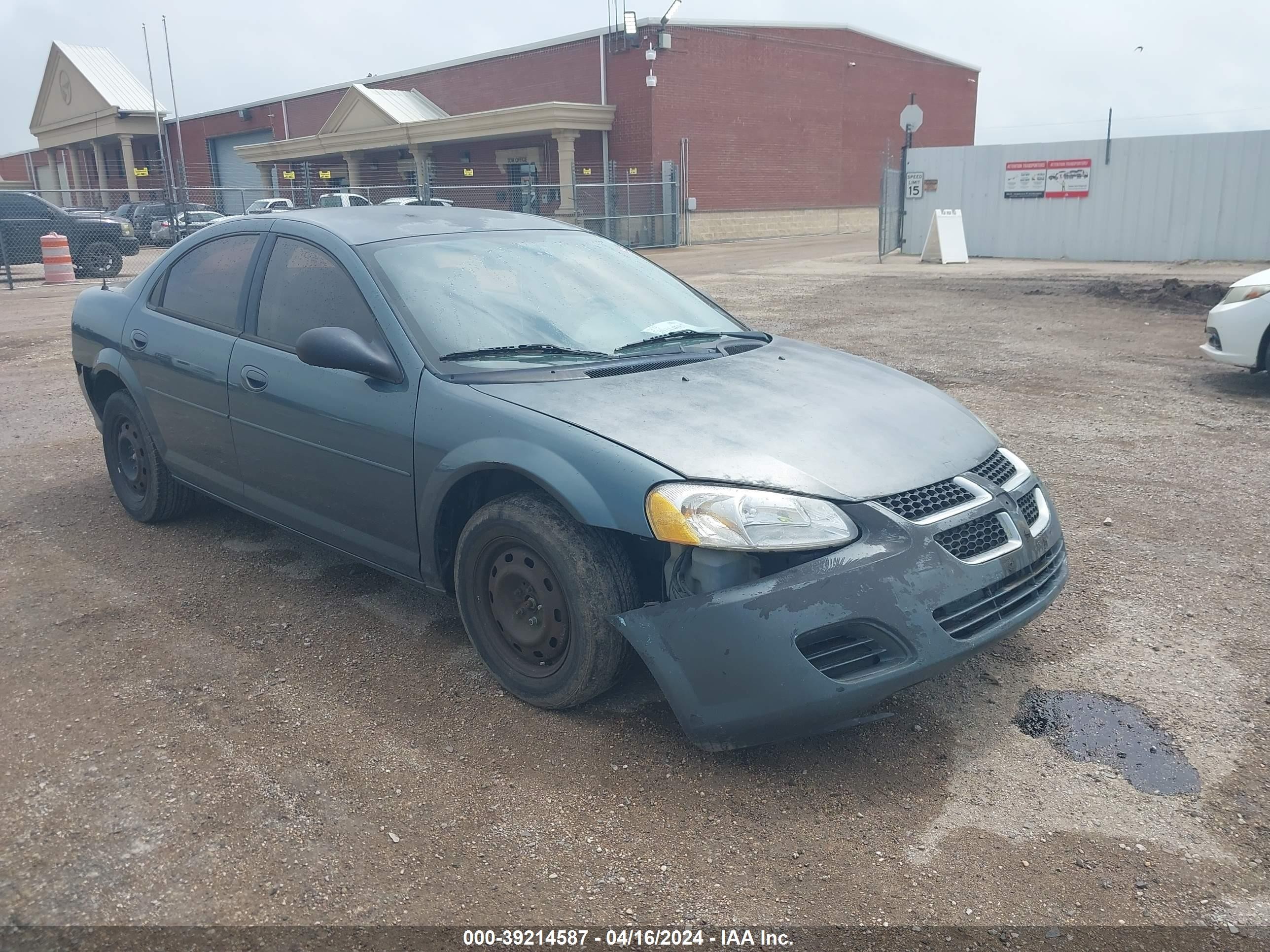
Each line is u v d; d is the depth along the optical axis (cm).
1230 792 279
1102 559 453
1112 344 1062
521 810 272
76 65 4575
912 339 1100
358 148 3572
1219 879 245
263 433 401
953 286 1630
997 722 318
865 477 295
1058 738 309
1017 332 1155
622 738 307
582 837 261
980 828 266
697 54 3078
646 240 2992
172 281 472
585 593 295
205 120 4694
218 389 419
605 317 386
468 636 366
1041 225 2131
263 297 411
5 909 232
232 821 265
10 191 2045
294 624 388
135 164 4981
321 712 322
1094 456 624
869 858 254
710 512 276
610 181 3031
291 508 403
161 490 485
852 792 281
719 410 319
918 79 3997
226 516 520
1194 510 520
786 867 250
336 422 365
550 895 240
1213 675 345
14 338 1160
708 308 436
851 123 3734
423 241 394
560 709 318
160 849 254
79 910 232
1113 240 2039
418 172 3475
